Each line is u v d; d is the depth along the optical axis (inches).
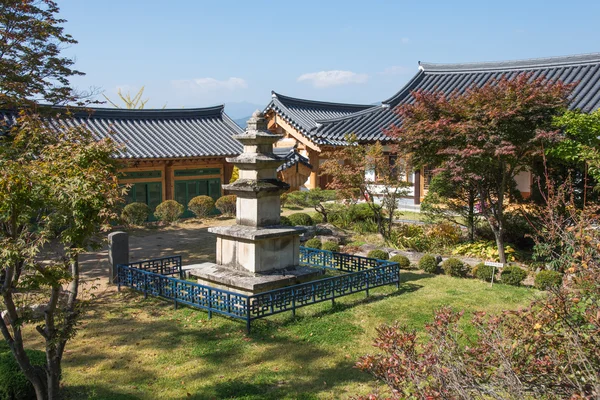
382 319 443.8
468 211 711.1
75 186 255.0
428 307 476.1
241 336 407.2
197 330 421.1
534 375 183.8
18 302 291.6
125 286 544.7
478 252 668.1
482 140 558.6
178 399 308.0
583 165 585.3
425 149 611.2
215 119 1205.7
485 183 632.4
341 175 762.2
